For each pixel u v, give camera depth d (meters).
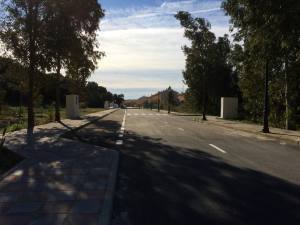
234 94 56.25
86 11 26.91
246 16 21.17
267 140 20.12
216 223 6.79
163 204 7.93
